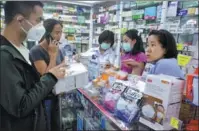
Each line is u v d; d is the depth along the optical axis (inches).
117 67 64.9
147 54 53.9
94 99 50.9
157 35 51.4
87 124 52.4
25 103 37.8
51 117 58.6
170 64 45.1
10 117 39.9
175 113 31.0
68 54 69.6
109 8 71.6
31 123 43.3
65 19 72.4
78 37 74.1
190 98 30.2
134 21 87.8
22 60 40.5
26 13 41.7
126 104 38.9
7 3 41.7
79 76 50.4
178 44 102.0
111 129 39.0
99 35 72.0
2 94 36.4
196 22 106.9
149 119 32.4
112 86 47.4
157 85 31.2
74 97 67.3
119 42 72.2
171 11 110.7
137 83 44.3
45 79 42.4
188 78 30.6
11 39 43.3
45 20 65.2
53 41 63.9
